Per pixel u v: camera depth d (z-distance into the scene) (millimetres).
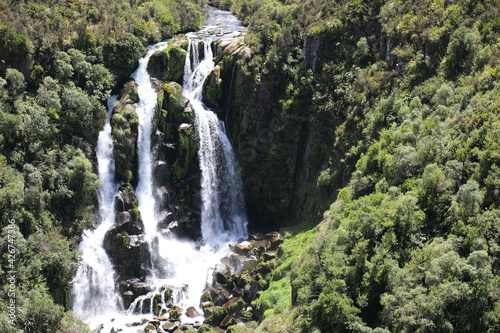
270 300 47344
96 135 61750
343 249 39812
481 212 35281
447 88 47094
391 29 59656
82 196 55938
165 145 64625
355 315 35000
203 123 66625
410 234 37844
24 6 62719
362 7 65750
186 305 53344
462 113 43438
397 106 51969
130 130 62469
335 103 62062
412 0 61531
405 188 42312
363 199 44250
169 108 65375
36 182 50500
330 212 51500
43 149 54469
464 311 30656
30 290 43875
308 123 65562
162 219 62500
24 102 54875
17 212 46500
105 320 51094
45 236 48750
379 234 39125
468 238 33438
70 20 66625
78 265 50469
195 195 65688
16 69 56094
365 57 63406
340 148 58812
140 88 67312
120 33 69000
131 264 55594
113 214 59406
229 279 53656
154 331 47938
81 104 59156
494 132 37906
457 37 51062
